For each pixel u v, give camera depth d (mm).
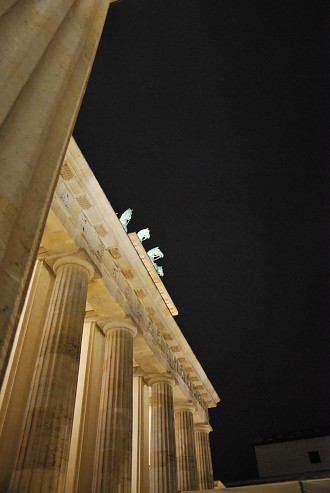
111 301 24812
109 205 24172
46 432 15891
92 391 23641
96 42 7352
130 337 25875
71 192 22641
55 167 5328
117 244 25812
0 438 16031
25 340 18828
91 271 22031
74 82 6309
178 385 34250
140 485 27625
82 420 22000
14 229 4371
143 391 32156
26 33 5281
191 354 38625
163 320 32688
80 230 22500
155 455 28750
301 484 20812
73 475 20125
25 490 14414
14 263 4219
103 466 20641
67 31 6430
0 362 3678
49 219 20406
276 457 63250
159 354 31344
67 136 5785
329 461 60656
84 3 7301
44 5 5879
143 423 30609
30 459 15148
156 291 30828
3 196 4148
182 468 33750
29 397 17062
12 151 4484
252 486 21703
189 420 36562
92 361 24578
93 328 25781
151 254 40219
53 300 20016
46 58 5688
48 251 21578
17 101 4867
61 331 18672
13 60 4840
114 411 22375
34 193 4812
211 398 43656
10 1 5113
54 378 17297
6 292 3994
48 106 5316
